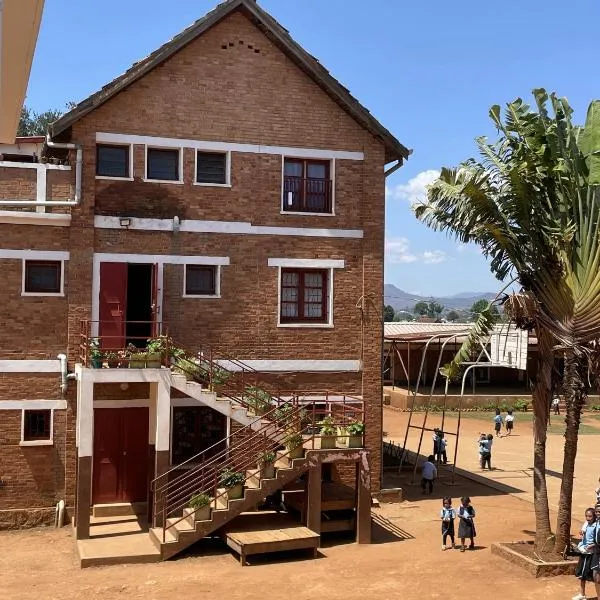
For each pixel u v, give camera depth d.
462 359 16.08
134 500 20.45
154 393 20.06
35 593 14.88
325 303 22.23
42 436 19.84
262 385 21.30
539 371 16.62
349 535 19.33
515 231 16.52
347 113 22.33
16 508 19.45
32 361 19.62
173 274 20.66
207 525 17.36
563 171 15.85
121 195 20.34
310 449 18.38
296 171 22.11
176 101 20.83
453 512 18.11
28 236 19.64
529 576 15.66
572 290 15.71
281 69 21.75
